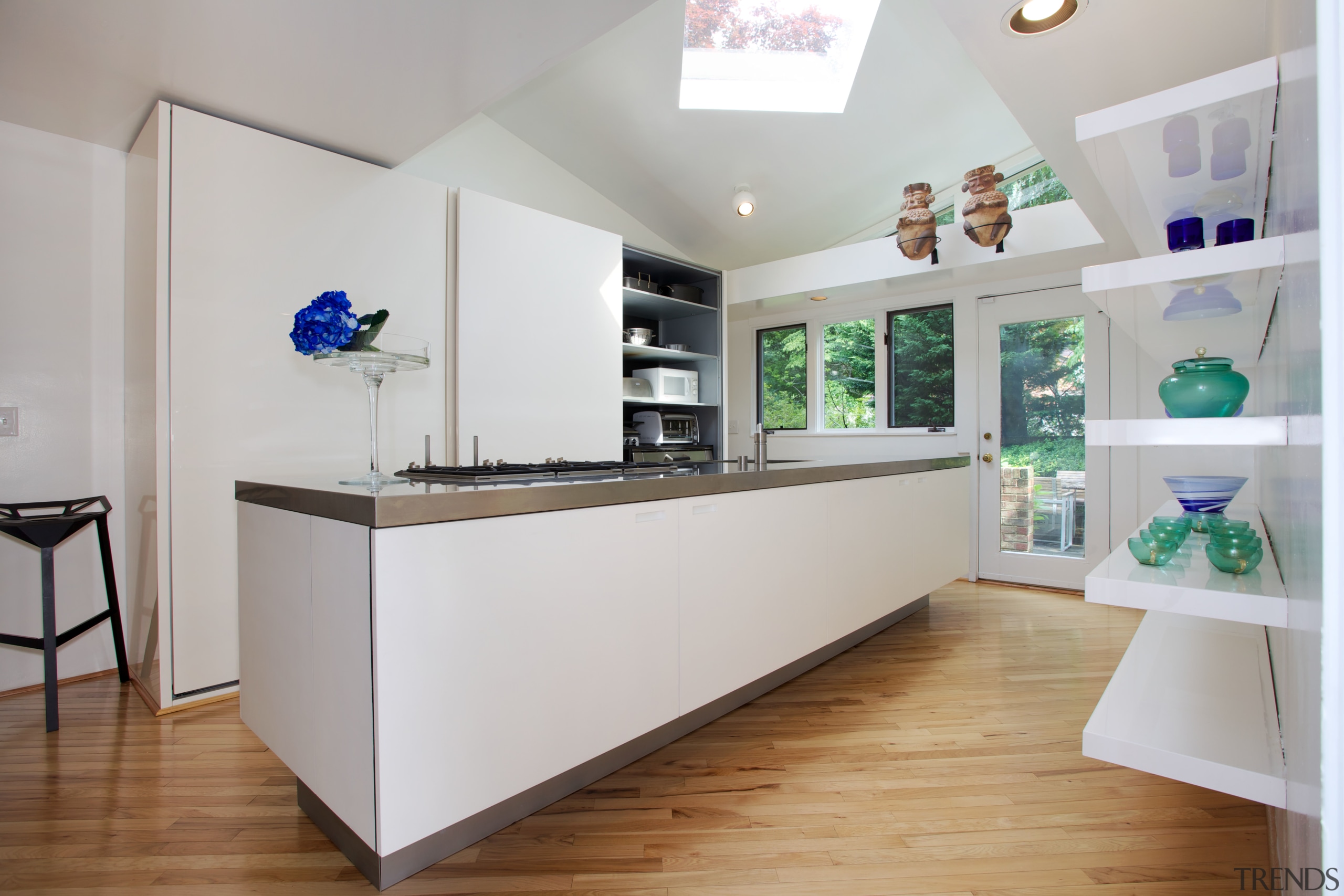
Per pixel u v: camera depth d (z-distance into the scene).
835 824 1.54
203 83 2.14
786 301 4.62
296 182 2.45
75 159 2.52
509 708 1.37
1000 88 1.93
